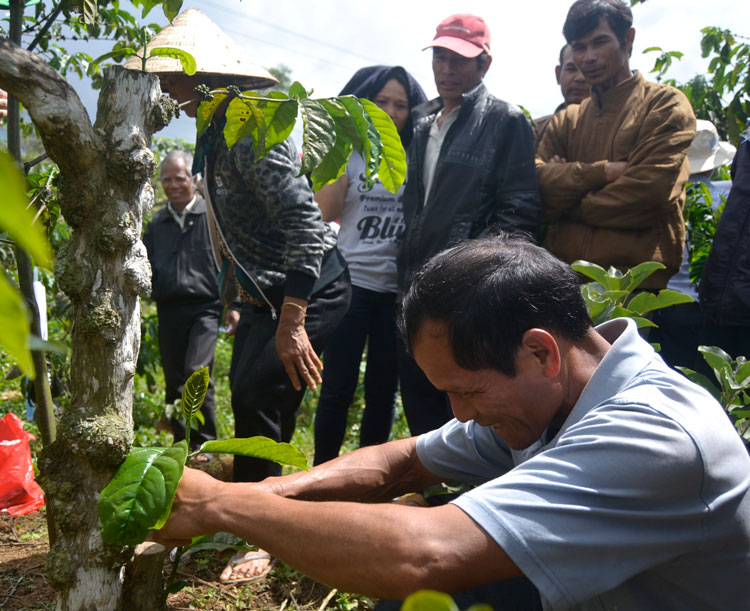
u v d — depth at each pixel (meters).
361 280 3.13
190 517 1.33
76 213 1.34
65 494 1.38
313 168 1.50
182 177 3.98
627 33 2.88
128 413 1.42
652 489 1.15
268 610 2.31
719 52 3.82
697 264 3.22
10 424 2.94
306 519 1.23
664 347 3.11
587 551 1.14
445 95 2.96
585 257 2.83
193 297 3.91
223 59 1.95
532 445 1.48
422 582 1.13
